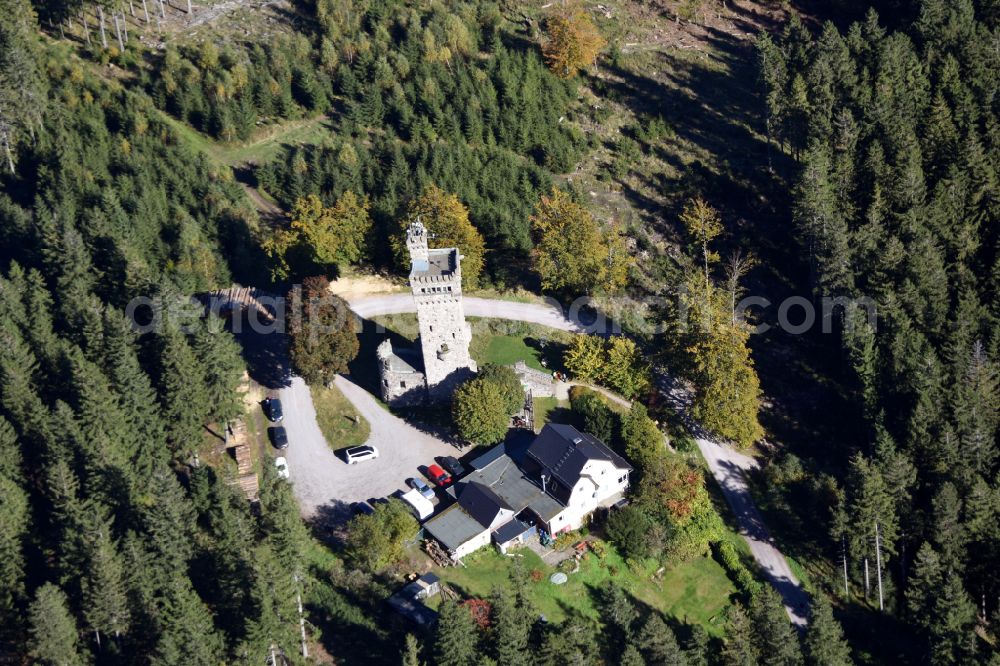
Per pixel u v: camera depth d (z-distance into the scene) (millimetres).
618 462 135875
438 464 138875
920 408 139625
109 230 163875
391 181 176125
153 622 110750
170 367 135000
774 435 154750
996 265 159500
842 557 137250
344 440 143125
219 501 123875
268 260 169250
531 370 152250
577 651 109500
